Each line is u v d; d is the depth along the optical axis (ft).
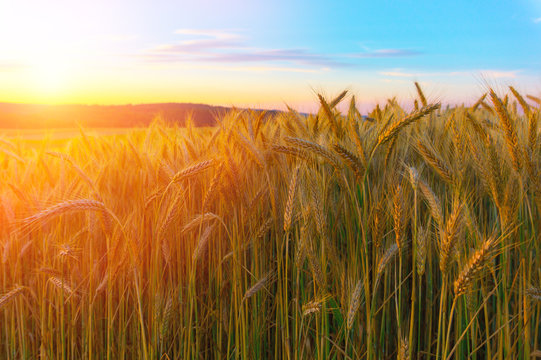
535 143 2.67
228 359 2.90
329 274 2.97
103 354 3.15
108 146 4.37
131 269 2.89
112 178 3.62
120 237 2.67
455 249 2.35
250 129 3.45
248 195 3.12
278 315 3.02
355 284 2.70
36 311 3.31
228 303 3.22
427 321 2.94
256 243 2.99
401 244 2.48
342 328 2.86
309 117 3.91
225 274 3.21
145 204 2.98
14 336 3.25
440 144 3.31
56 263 3.25
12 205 3.42
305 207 2.77
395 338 3.04
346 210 2.82
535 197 2.58
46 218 2.44
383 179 2.88
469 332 2.92
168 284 3.10
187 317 2.99
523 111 3.49
